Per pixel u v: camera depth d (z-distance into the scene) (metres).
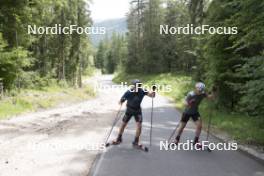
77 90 46.16
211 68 19.58
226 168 8.50
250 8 11.59
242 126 14.29
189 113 10.82
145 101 32.91
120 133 11.20
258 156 9.55
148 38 85.12
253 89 10.68
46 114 21.34
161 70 83.19
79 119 18.05
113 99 37.88
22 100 24.41
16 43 27.81
